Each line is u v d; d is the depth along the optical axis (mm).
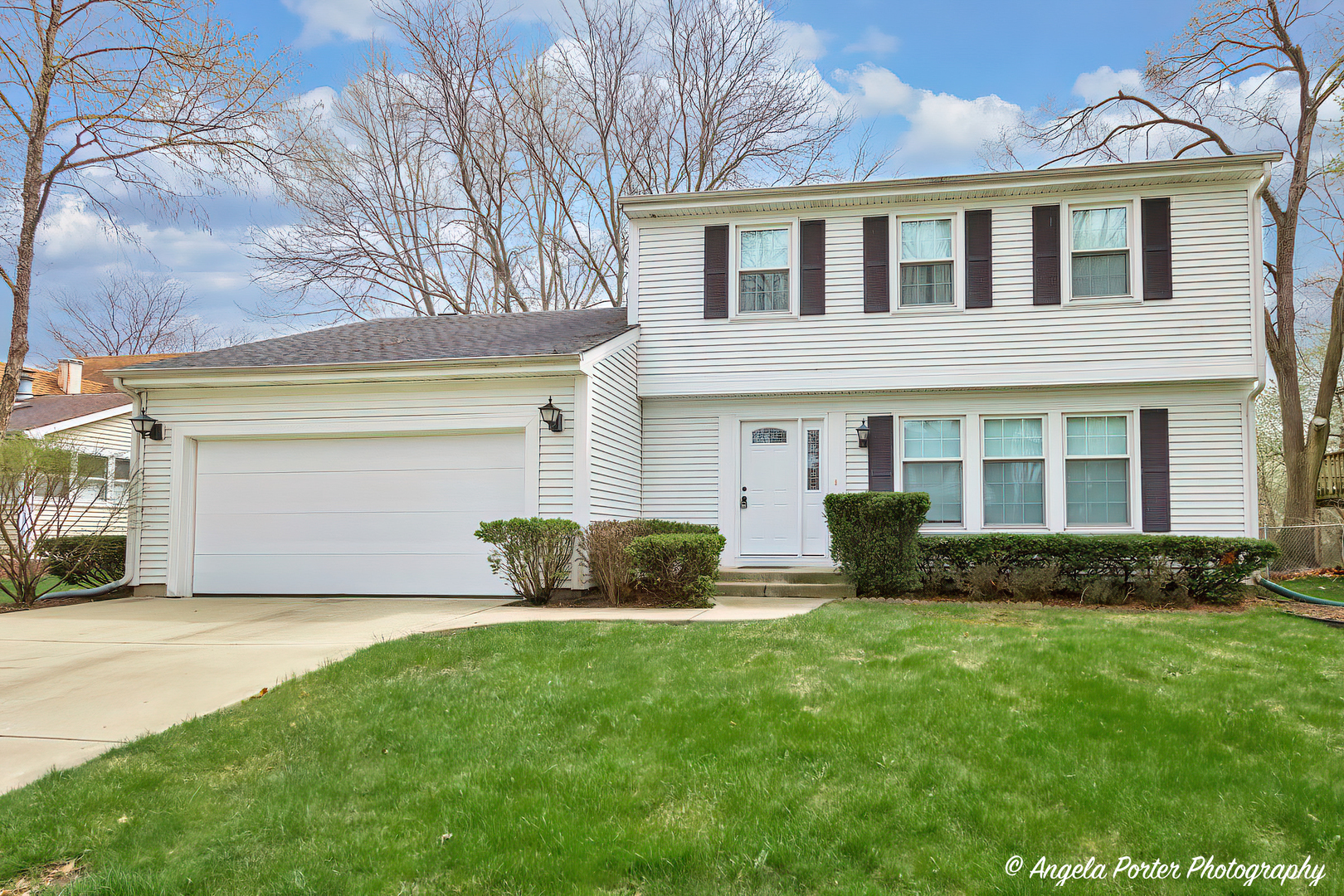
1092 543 10484
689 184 26172
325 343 13852
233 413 12031
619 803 4344
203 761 5004
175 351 39406
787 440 13383
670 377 13594
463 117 25328
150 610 10492
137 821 4316
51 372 29062
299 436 11930
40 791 4578
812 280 13305
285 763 4969
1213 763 4609
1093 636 7375
